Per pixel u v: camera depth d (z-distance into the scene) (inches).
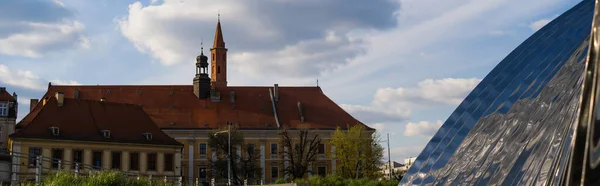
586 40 788.0
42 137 3380.9
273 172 4690.0
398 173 4707.2
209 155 4635.8
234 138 4264.3
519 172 634.2
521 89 848.9
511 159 683.4
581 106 242.8
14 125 3762.3
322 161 4717.0
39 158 1530.5
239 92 5078.7
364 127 4488.2
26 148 3326.8
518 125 748.0
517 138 717.3
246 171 4318.4
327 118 4933.6
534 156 625.6
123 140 3678.6
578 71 703.7
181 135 4628.4
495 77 895.1
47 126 3469.5
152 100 4842.5
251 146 4702.3
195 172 4589.1
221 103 4938.5
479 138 799.1
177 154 3897.6
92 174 1585.9
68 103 3683.6
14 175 1499.8
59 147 3432.6
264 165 4677.7
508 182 641.6
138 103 4795.8
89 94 4758.9
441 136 845.2
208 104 4901.6
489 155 741.3
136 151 3725.4
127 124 3816.4
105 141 3599.9
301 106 4990.2
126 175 1868.8
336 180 3063.5
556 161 401.4
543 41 920.9
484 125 817.5
